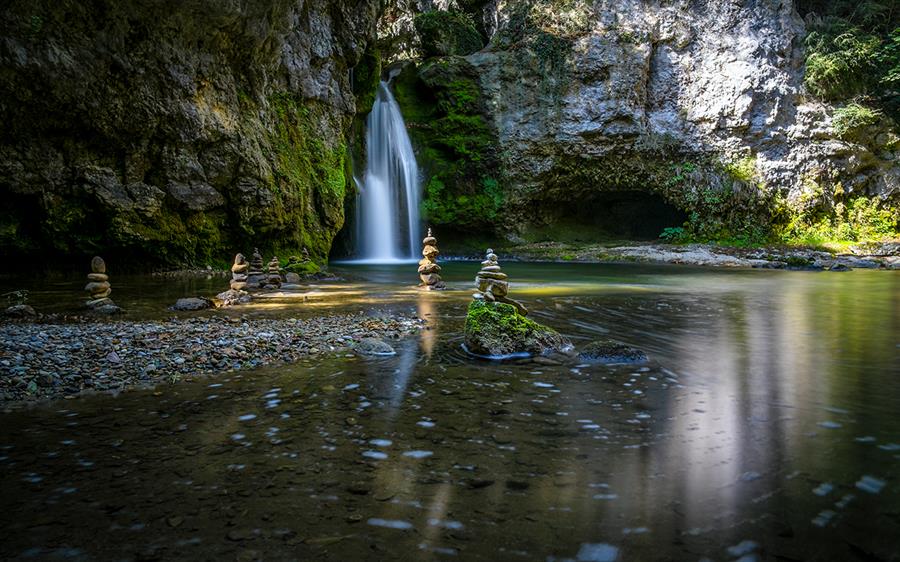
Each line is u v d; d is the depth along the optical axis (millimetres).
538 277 18688
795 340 7574
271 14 17578
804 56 31609
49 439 3842
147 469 3371
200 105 16375
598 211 34188
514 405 4609
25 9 13164
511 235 31406
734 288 15141
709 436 3934
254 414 4367
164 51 15383
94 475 3283
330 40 21625
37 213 14812
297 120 20266
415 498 3020
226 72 17328
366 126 27844
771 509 2912
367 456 3576
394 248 30062
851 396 4891
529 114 30984
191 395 4855
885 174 31453
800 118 30953
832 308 11070
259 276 14438
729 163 30844
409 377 5469
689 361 6246
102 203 15203
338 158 21938
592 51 30438
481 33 36188
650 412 4445
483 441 3830
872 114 30328
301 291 13477
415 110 31406
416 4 36156
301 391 4980
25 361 5734
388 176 29547
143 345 6605
